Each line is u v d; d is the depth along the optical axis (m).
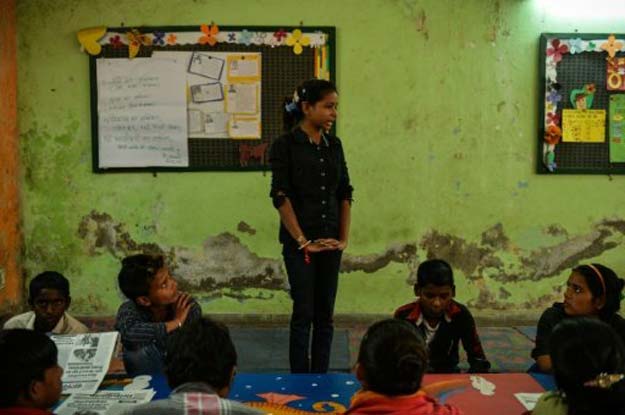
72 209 4.88
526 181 4.84
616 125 4.77
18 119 4.82
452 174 4.85
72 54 4.77
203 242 4.89
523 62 4.76
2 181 4.63
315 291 3.39
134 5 4.72
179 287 4.92
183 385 1.69
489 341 4.46
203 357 1.71
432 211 4.87
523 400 2.23
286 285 4.90
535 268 4.88
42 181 4.86
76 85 4.79
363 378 1.73
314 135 3.34
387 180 4.85
